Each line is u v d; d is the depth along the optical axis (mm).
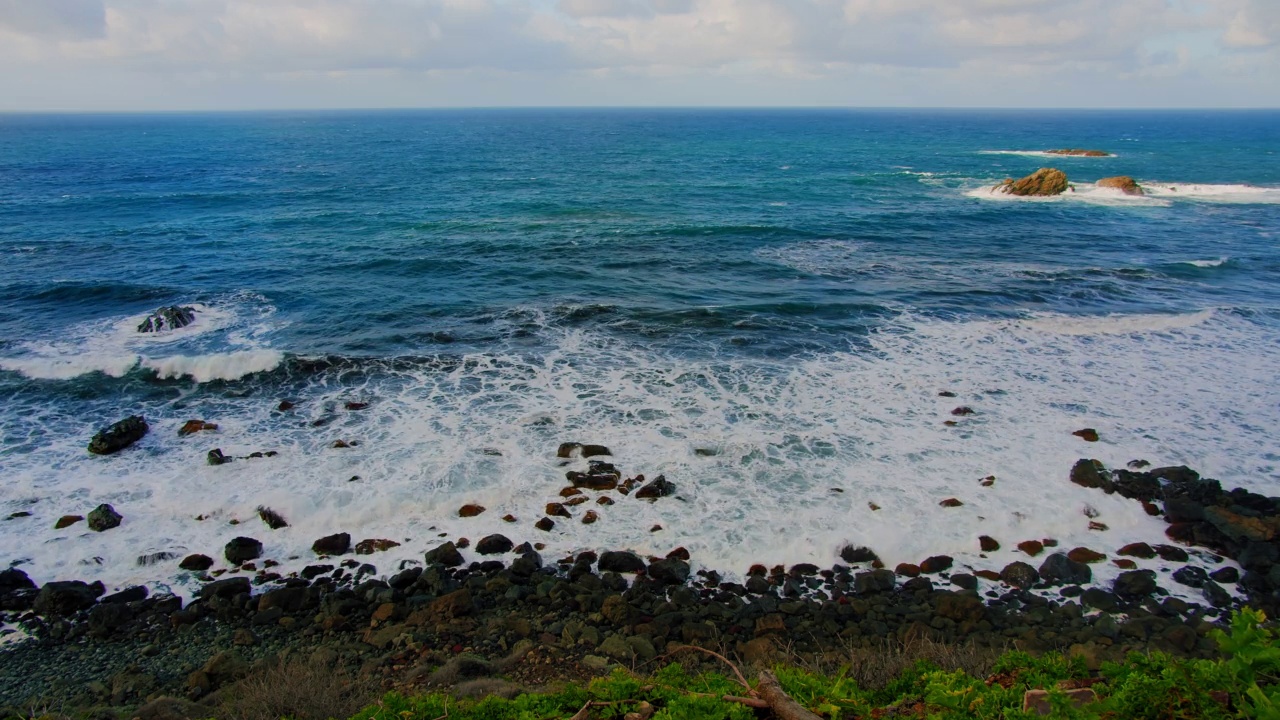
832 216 35938
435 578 9750
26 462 12531
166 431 13695
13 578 9602
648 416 14211
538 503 11461
